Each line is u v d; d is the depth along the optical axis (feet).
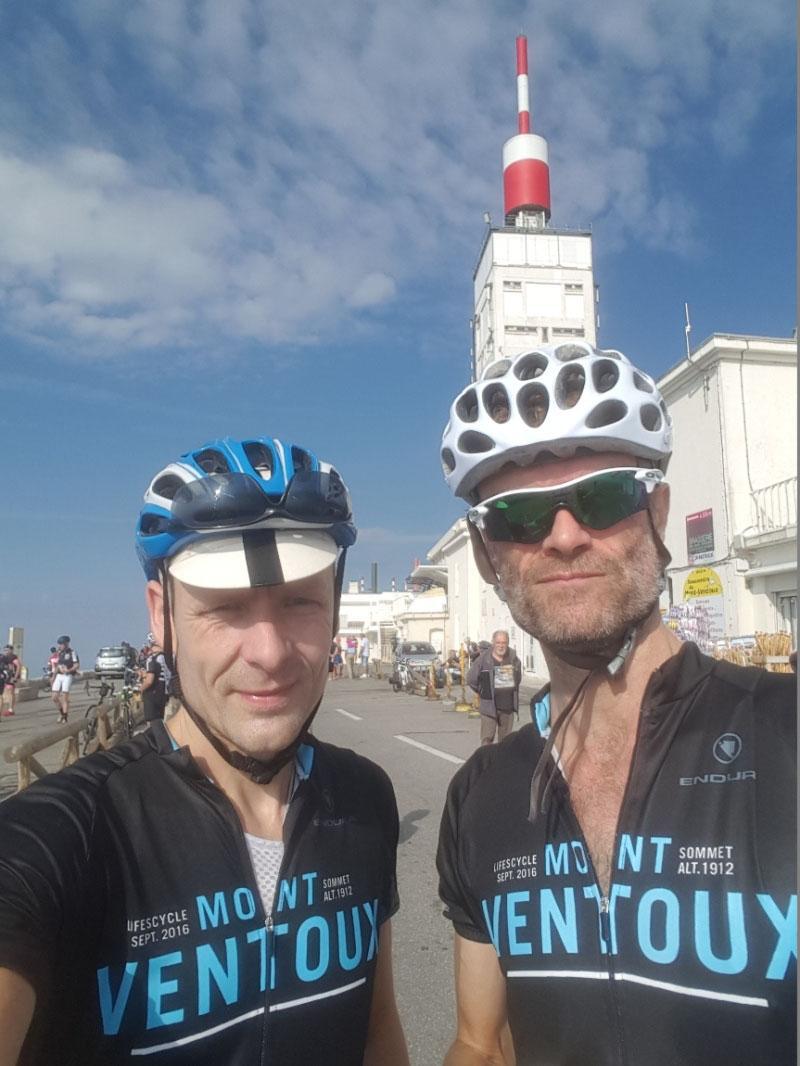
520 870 2.17
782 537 20.42
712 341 23.15
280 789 2.20
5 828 1.73
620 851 2.01
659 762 2.04
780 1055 1.70
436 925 6.59
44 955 1.59
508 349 62.54
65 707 24.89
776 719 1.97
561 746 2.24
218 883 1.94
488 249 65.21
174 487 2.21
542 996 2.01
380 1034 2.32
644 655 2.21
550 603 2.22
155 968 1.79
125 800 1.93
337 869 2.17
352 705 29.58
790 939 1.73
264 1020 1.89
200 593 2.09
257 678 2.06
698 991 1.79
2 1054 1.47
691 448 24.77
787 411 23.36
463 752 16.01
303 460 2.31
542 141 69.15
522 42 70.49
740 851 1.85
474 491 2.62
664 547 2.34
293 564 2.05
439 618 58.75
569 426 2.26
